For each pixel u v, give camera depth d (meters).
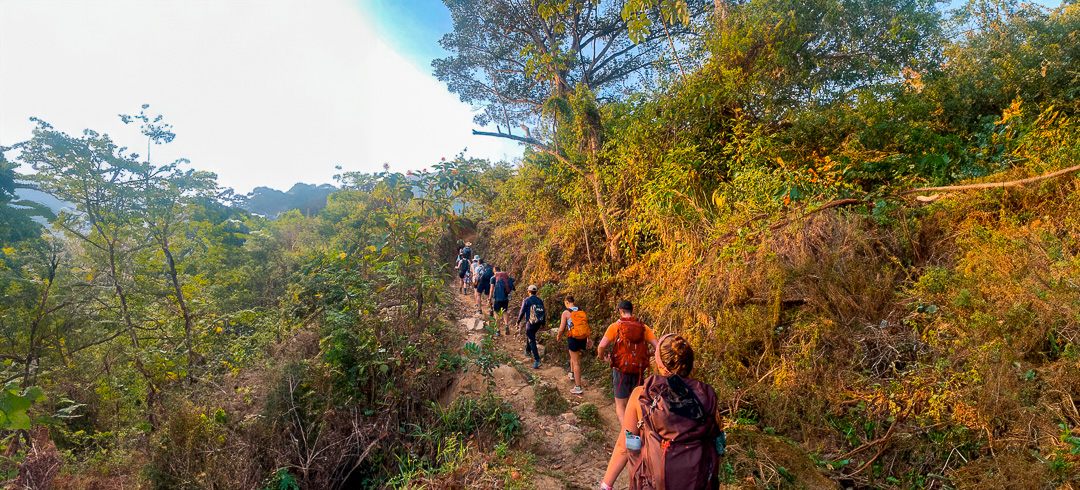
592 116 11.53
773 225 6.01
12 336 7.45
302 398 6.05
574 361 6.48
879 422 4.24
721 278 6.01
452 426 5.54
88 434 7.52
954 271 4.94
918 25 8.30
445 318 9.57
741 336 5.54
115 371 7.96
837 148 7.11
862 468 3.93
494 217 17.69
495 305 9.68
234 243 16.31
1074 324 3.87
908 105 7.29
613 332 4.90
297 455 5.42
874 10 8.30
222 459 5.15
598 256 9.84
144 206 8.80
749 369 5.34
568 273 10.06
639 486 2.38
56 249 8.30
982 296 4.51
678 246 7.06
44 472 5.36
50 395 7.09
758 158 7.25
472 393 6.27
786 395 4.80
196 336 9.03
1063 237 4.61
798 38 8.10
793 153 7.36
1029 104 6.96
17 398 3.72
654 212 7.52
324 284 7.61
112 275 8.59
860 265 5.39
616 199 9.52
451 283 15.08
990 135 6.43
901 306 4.98
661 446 2.28
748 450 4.20
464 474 4.29
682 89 8.50
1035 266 4.38
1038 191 5.00
